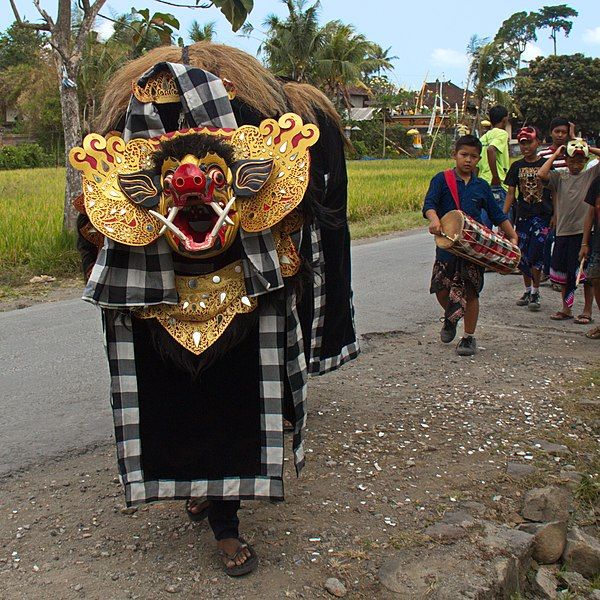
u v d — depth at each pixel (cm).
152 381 292
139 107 282
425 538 331
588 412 480
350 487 378
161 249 280
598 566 342
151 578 305
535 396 507
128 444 290
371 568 311
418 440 434
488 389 520
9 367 582
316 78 4278
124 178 274
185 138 271
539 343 636
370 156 5575
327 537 333
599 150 673
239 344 291
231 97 293
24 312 781
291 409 321
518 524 353
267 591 297
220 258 288
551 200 736
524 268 755
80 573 309
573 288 711
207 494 293
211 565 313
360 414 470
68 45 1045
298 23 4128
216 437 294
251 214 279
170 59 302
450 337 618
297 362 297
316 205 298
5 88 5325
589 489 379
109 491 379
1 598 292
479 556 320
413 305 778
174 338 285
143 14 852
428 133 6309
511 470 397
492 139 888
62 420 473
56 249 1018
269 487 293
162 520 350
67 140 1051
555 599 321
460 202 575
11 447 430
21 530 341
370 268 1020
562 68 5531
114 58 3086
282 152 283
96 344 649
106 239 276
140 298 278
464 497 370
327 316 382
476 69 5169
